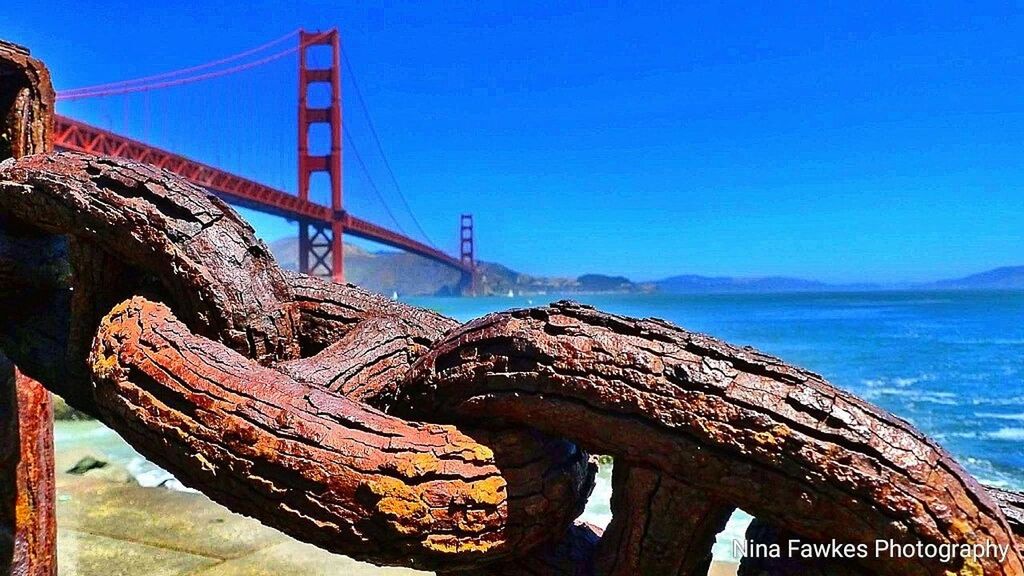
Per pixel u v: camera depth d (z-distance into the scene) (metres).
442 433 1.07
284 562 3.16
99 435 7.83
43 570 1.91
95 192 1.27
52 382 1.46
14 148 1.74
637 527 1.00
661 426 0.93
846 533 0.88
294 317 1.33
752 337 28.89
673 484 0.95
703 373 0.92
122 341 1.19
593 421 0.97
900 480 0.85
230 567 3.11
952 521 0.85
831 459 0.87
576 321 1.03
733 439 0.90
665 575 1.00
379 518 1.00
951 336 28.80
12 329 1.50
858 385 15.24
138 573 3.03
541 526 1.06
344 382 1.23
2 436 1.80
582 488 1.12
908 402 12.94
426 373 1.13
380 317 1.41
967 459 8.57
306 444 1.02
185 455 1.06
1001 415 11.52
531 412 1.02
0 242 1.48
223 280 1.22
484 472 1.04
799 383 0.91
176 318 1.23
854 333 30.89
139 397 1.11
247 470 1.03
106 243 1.28
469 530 1.02
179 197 1.26
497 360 1.05
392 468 1.01
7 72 1.72
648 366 0.95
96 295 1.35
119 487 4.21
